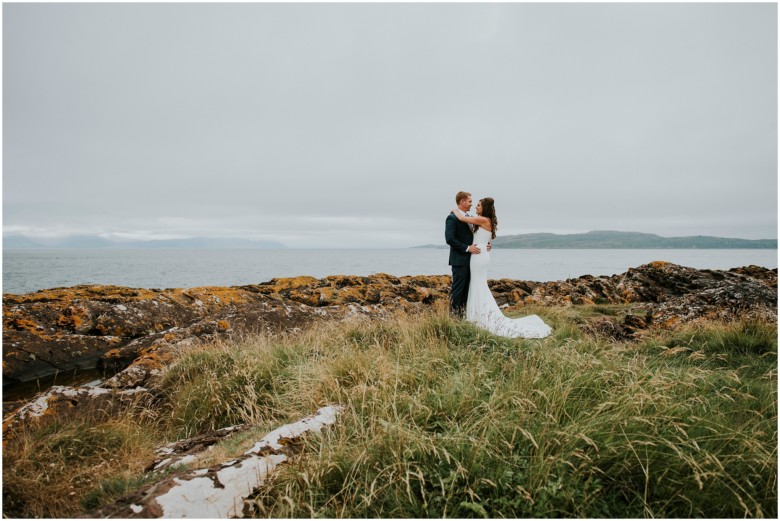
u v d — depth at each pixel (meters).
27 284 31.09
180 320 10.52
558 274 49.59
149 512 2.52
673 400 3.74
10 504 3.10
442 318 7.04
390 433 3.11
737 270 15.64
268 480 2.89
